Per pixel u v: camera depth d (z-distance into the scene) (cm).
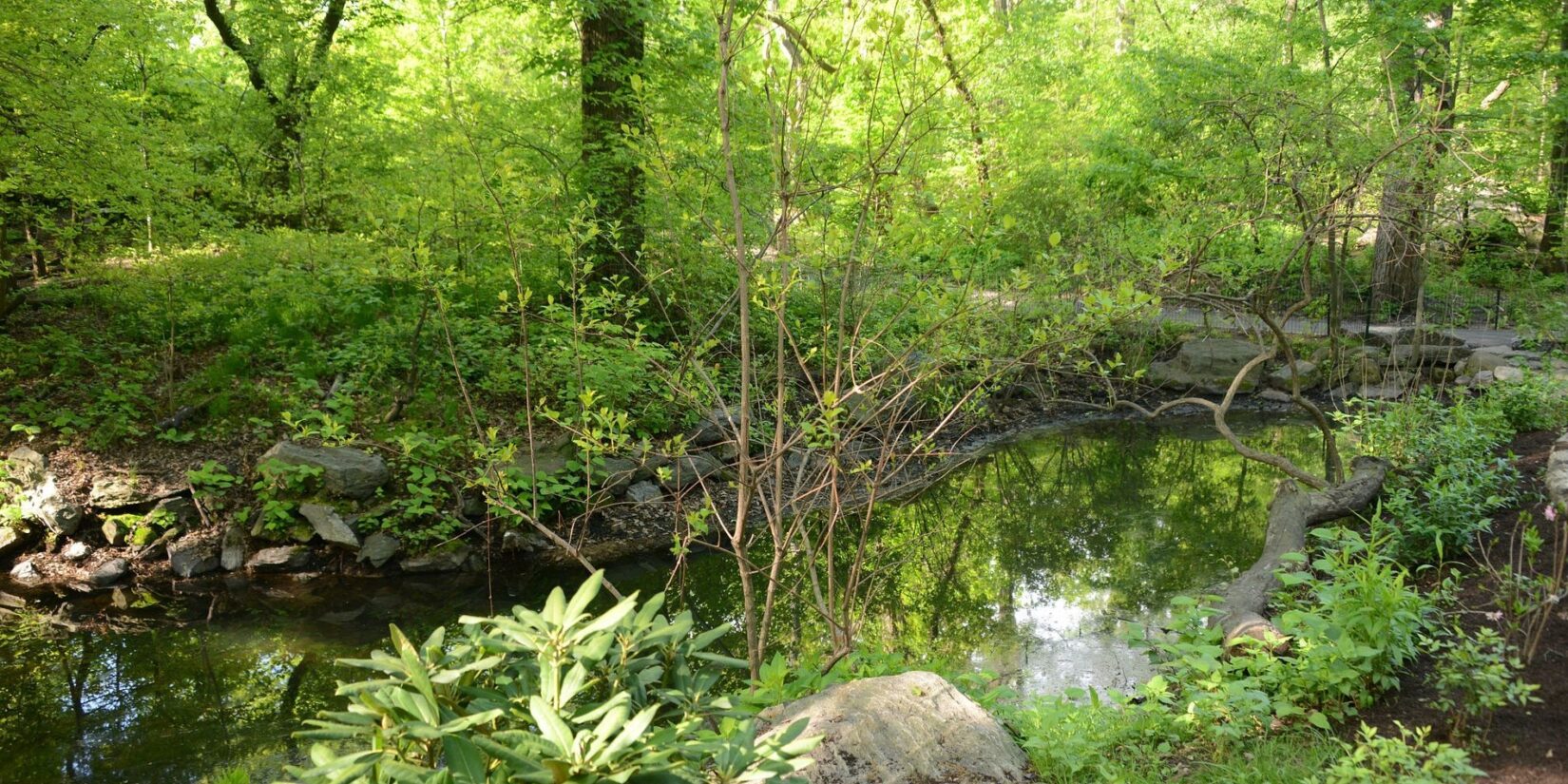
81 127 848
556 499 902
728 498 968
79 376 944
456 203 804
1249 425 1328
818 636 664
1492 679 369
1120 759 392
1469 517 629
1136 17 2392
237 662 653
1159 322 1511
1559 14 1530
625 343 555
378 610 745
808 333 997
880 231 456
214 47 1869
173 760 525
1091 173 1405
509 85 1717
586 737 209
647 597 760
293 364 998
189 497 840
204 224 1072
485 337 1055
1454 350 1371
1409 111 993
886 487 900
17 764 520
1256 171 869
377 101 1457
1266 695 433
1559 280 1189
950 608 717
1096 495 1027
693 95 955
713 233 490
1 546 783
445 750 217
